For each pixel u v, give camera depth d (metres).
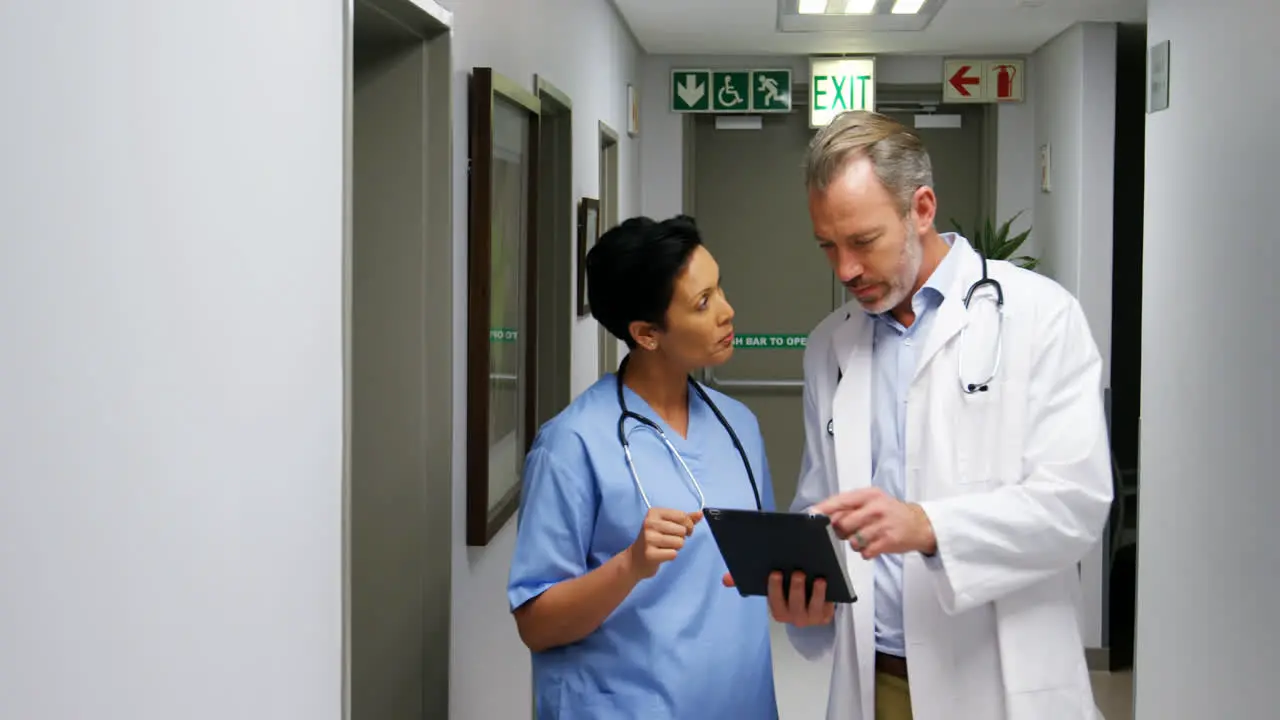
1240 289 2.42
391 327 2.10
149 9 0.92
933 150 6.04
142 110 0.91
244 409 1.13
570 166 3.49
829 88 5.73
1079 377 1.70
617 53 4.77
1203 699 2.63
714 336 1.58
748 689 1.64
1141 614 3.04
